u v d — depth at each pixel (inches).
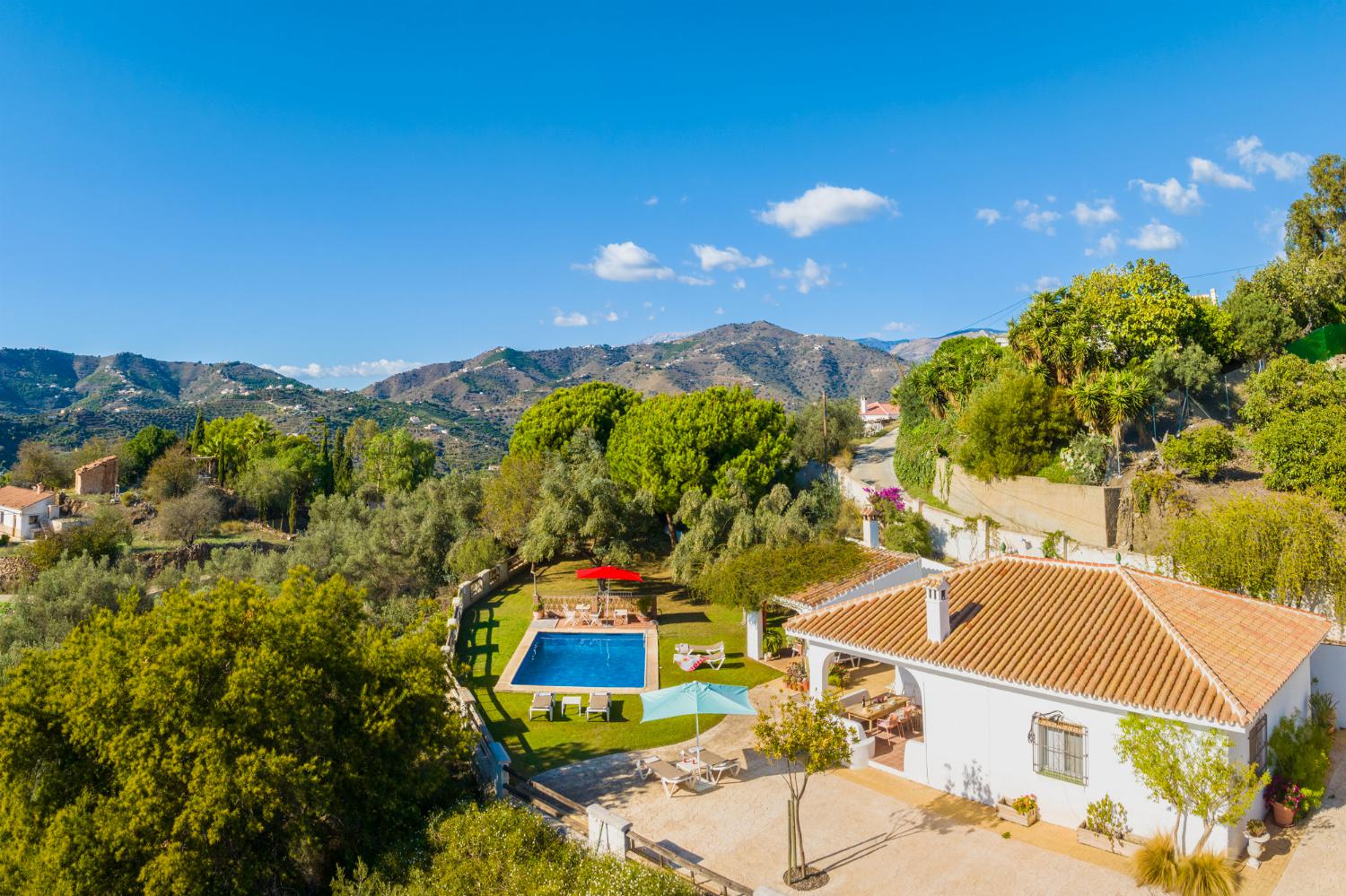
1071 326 1918.1
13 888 570.9
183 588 689.0
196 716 601.9
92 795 604.4
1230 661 666.2
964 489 1883.6
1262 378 1670.8
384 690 696.4
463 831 617.3
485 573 1624.0
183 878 548.1
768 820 690.2
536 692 1044.5
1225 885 542.3
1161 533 1432.1
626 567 1556.3
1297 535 1003.3
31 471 3816.4
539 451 2368.4
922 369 2524.6
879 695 942.4
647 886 525.0
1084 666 676.1
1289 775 658.8
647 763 770.8
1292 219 2536.9
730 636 1285.7
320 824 666.8
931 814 693.3
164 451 4131.4
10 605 2016.5
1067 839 641.0
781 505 1657.2
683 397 2049.7
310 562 2044.8
